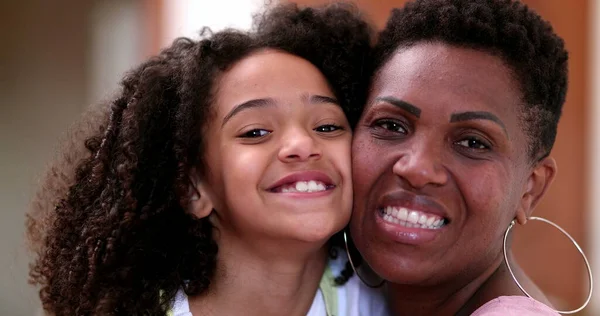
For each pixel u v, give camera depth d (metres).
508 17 1.79
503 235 1.89
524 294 1.85
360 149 1.88
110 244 1.96
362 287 2.20
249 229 1.90
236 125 1.89
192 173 1.99
